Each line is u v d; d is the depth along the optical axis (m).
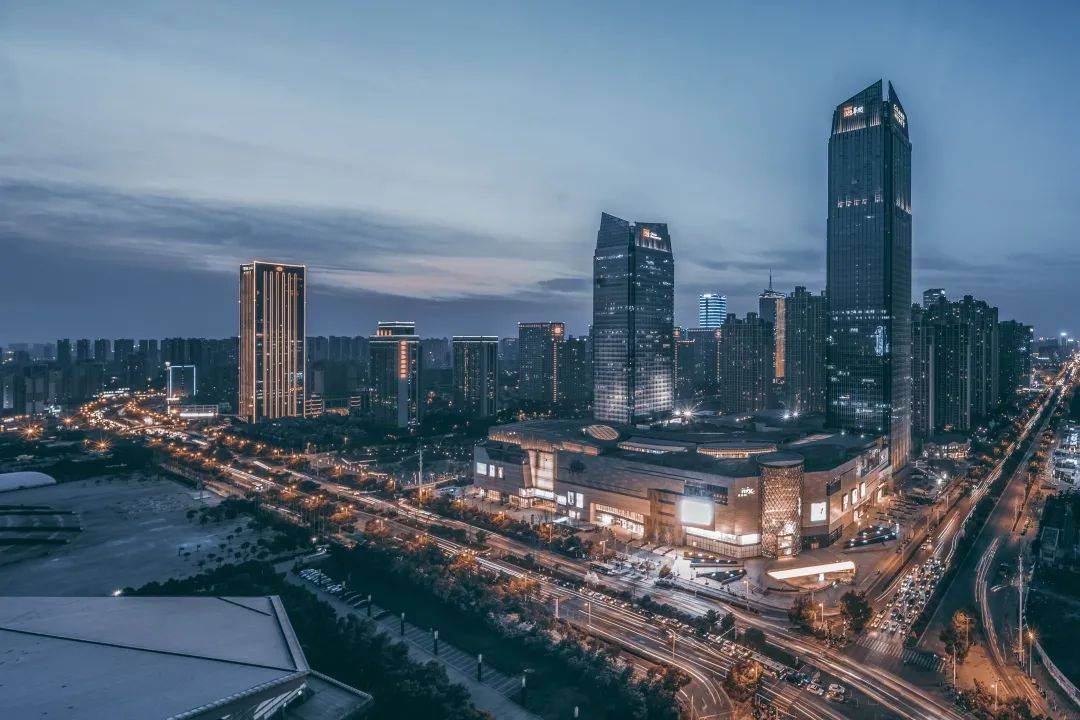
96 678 142.50
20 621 172.88
